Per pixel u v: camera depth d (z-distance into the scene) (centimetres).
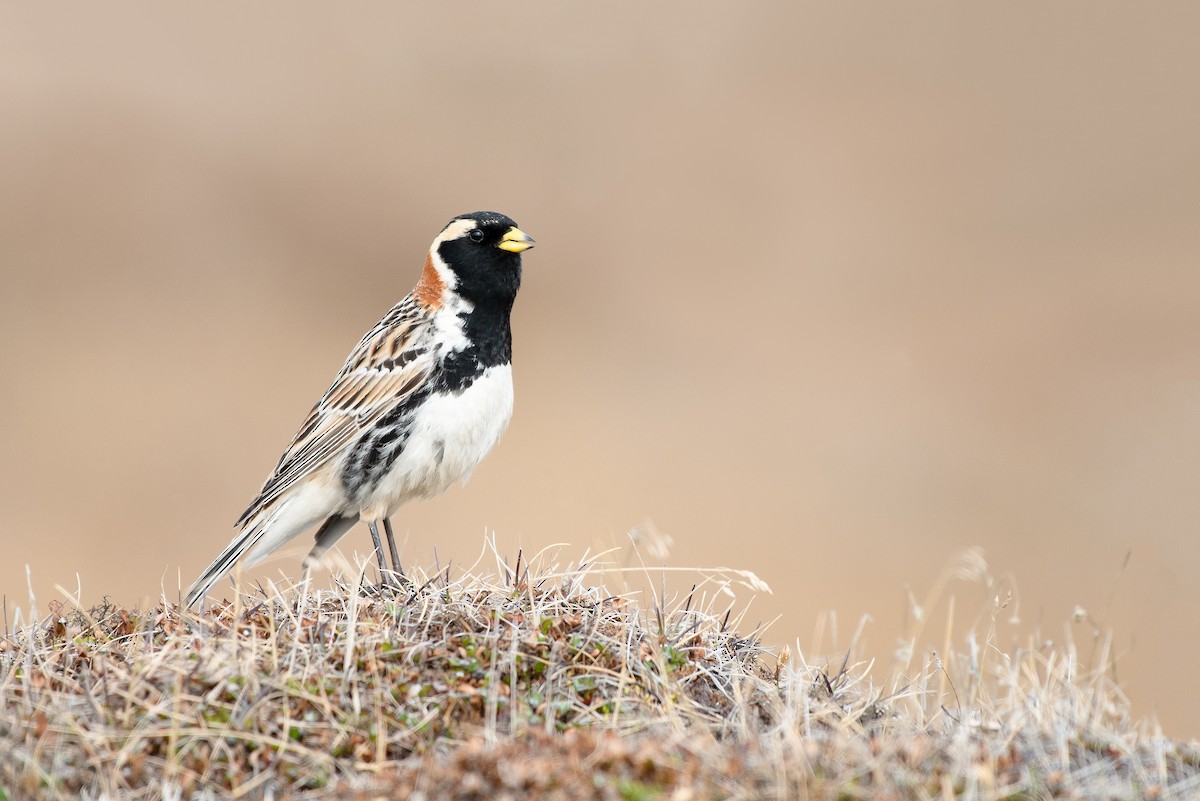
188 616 930
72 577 1981
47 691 812
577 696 826
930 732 817
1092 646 1048
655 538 977
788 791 666
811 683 881
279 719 782
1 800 722
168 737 765
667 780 677
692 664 871
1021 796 690
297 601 952
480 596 934
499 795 674
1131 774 728
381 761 755
